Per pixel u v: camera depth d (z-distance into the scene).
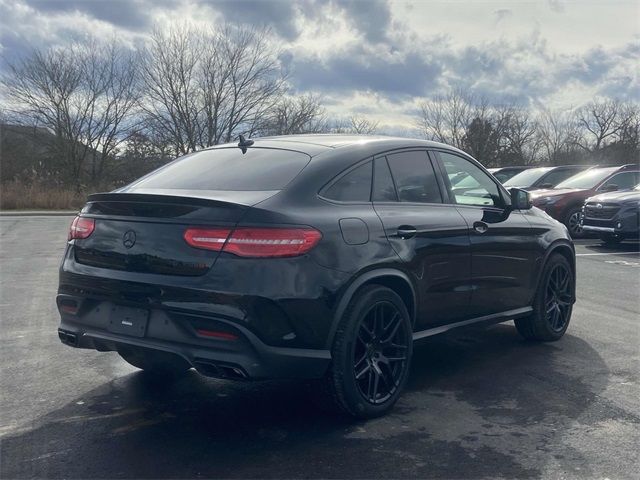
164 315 3.60
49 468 3.33
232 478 3.24
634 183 15.12
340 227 3.83
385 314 4.12
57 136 39.53
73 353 5.37
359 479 3.24
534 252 5.59
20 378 4.74
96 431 3.81
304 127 41.09
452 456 3.51
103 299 3.85
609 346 5.78
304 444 3.65
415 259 4.29
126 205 3.83
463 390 4.59
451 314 4.75
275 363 3.52
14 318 6.59
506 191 5.54
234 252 3.48
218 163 4.40
